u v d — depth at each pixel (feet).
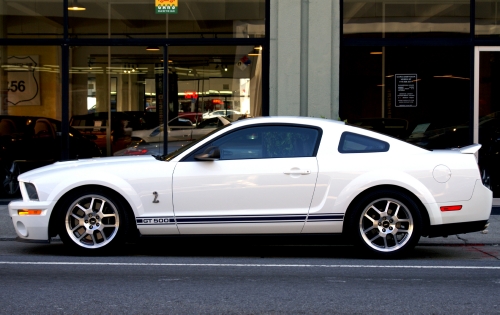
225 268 22.85
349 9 38.68
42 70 39.52
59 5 39.29
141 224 23.97
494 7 38.37
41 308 17.25
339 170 23.95
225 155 24.32
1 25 39.58
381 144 24.52
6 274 21.52
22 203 24.30
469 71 38.40
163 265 23.32
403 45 38.58
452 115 38.47
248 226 23.90
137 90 39.27
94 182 23.94
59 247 27.32
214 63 39.09
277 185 23.89
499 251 27.30
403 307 17.53
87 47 39.32
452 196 23.97
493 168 38.24
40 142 39.50
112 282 20.35
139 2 39.27
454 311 17.19
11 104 39.86
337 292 19.16
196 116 39.11
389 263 23.91
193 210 23.99
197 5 39.22
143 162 24.52
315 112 38.37
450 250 27.48
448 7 38.55
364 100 38.63
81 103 39.40
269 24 38.75
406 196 23.90
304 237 24.17
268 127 24.62
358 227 24.04
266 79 38.93
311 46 38.22
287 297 18.51
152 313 16.83
